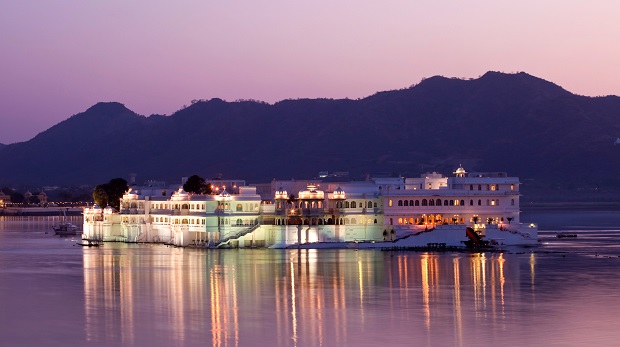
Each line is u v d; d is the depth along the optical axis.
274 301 172.25
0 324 152.12
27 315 160.25
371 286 191.12
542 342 134.88
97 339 140.12
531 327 145.62
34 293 186.88
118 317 157.00
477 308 163.25
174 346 134.50
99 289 191.25
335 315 157.00
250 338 139.00
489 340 136.38
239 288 189.50
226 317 155.88
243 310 162.50
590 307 163.62
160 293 183.88
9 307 168.88
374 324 148.75
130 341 138.12
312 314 158.12
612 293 180.50
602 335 139.38
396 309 162.62
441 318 153.50
